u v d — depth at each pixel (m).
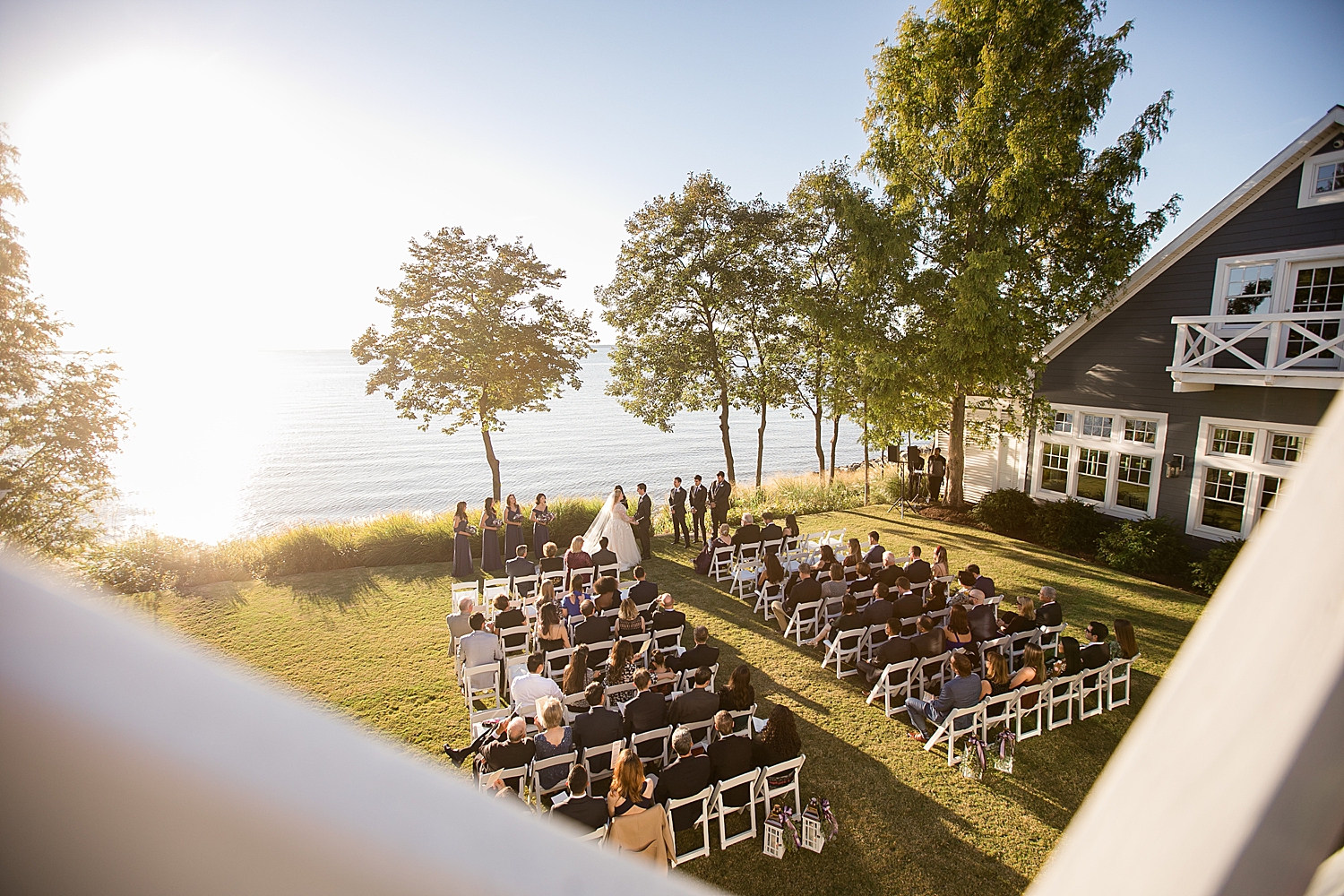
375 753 0.44
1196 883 0.41
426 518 18.30
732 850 6.73
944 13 17.34
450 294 18.83
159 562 14.02
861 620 10.15
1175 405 15.74
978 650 9.44
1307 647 0.45
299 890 0.36
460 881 0.40
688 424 91.75
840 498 22.23
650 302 23.72
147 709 0.37
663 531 19.00
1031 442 19.42
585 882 0.46
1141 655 11.07
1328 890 0.40
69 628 0.38
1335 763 0.42
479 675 8.78
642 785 5.77
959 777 7.83
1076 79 15.67
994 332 16.11
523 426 89.19
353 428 85.62
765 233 23.06
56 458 14.60
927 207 18.33
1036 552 16.78
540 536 15.06
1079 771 7.96
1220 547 14.00
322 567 15.12
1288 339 13.60
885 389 17.84
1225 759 0.45
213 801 0.36
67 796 0.35
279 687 0.43
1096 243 16.41
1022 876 6.42
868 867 6.51
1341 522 0.47
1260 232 14.16
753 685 9.88
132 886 0.34
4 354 13.85
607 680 8.28
